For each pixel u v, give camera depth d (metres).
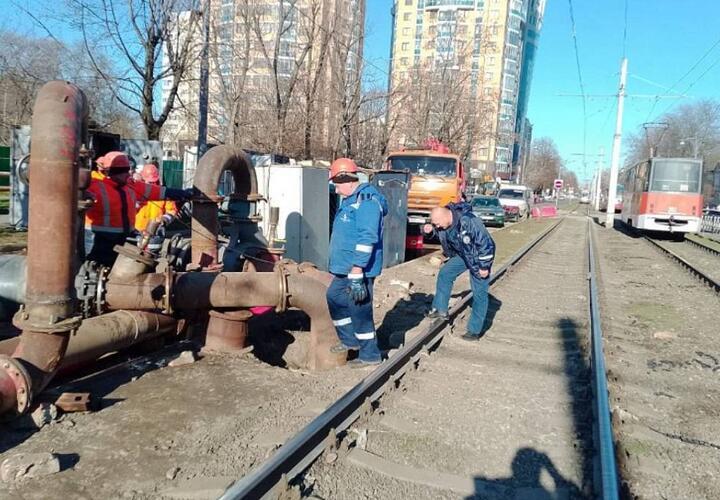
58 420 4.55
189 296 6.13
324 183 11.95
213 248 7.46
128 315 5.77
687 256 21.72
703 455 4.77
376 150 28.38
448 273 7.97
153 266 5.95
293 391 5.45
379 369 5.60
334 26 21.97
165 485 3.77
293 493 3.69
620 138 39.47
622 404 5.80
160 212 7.57
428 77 34.00
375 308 9.58
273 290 6.49
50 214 4.25
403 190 16.28
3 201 20.77
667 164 28.70
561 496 4.00
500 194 47.56
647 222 29.05
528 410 5.47
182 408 4.95
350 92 23.70
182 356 6.12
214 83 20.27
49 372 4.48
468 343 7.66
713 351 7.97
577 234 32.31
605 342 8.09
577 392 6.02
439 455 4.48
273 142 21.39
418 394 5.69
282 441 4.40
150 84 15.35
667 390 6.35
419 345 6.79
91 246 6.59
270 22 21.55
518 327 8.76
